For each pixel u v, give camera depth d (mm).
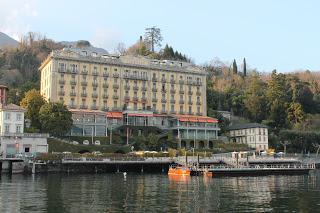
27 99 106625
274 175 88188
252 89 174125
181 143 127125
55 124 101062
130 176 79688
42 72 135375
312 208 39688
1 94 110625
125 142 118375
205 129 130250
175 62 144375
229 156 106312
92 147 104688
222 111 158750
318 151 143250
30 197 45844
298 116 160625
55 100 120562
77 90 124188
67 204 40938
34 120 105062
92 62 127375
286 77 184375
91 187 57125
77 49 131500
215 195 49688
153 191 53250
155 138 119375
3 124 95250
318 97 187375
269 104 164375
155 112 134375
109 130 118750
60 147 100000
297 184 66062
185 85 142000
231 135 146625
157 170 95062
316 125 163375
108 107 127875
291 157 116000
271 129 151375
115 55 133875
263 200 45438
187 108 141250
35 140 95562
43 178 72000
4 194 48438
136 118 125750
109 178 73688
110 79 129750
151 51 194125
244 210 38219
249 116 167625
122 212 36594
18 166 81625
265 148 136750
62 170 85438
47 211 36750
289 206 40938
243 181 71188
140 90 134125
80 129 112562
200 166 89688
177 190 54750
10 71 182750
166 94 138375
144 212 36656
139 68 135000
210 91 168625
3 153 87875
